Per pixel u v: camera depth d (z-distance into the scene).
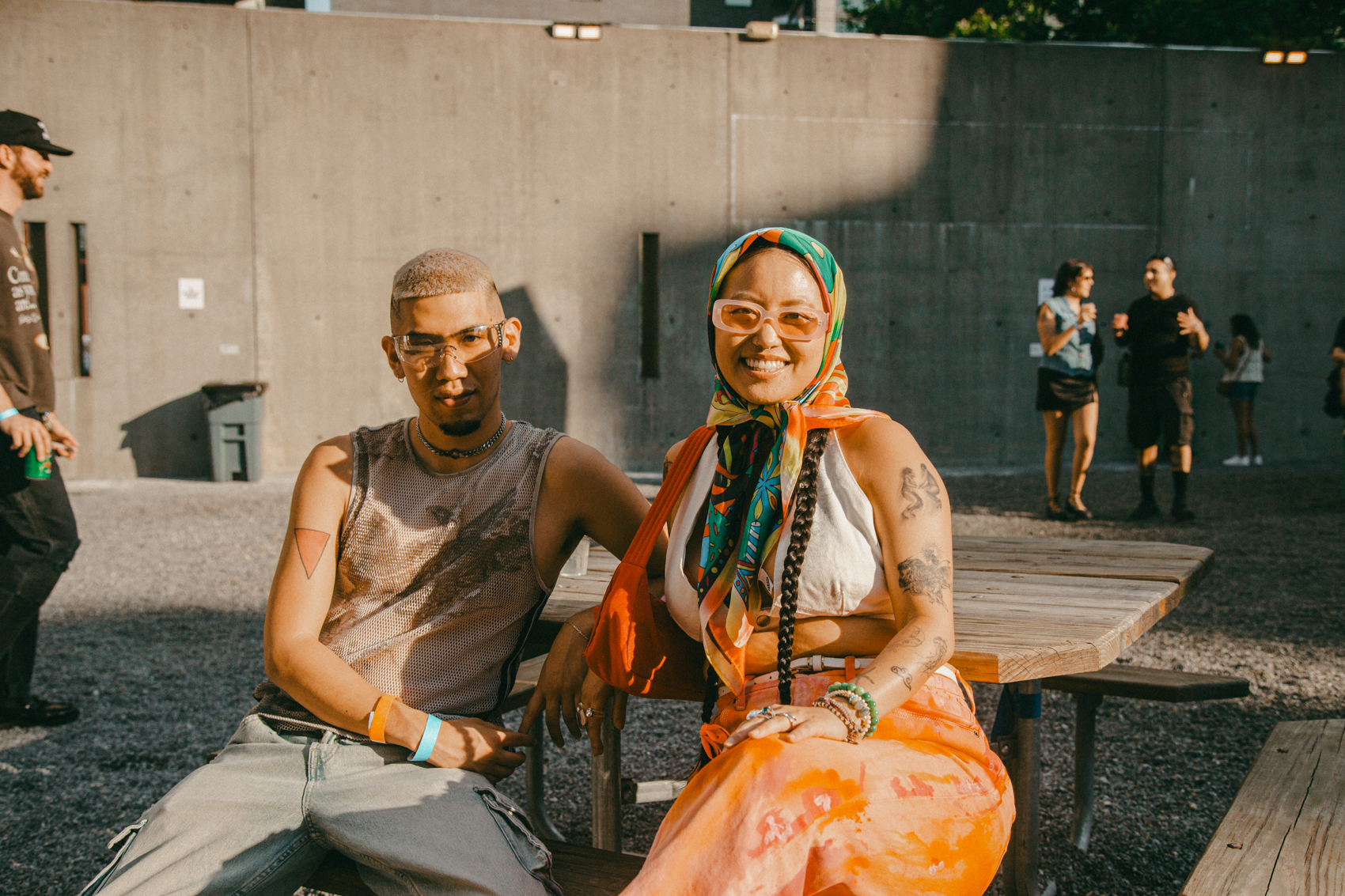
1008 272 12.13
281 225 11.22
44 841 2.60
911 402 12.09
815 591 1.39
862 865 1.18
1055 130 12.09
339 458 1.71
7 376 3.09
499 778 1.64
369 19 11.16
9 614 3.14
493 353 1.66
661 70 11.55
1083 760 2.54
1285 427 12.60
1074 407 7.52
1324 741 2.12
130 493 9.89
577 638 1.73
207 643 4.62
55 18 10.73
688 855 1.17
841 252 11.92
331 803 1.51
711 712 1.58
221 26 10.97
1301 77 12.28
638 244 11.68
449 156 11.38
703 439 1.63
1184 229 12.34
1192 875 1.47
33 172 3.27
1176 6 17.86
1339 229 12.47
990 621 1.78
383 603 1.69
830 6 17.09
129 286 11.04
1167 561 2.48
